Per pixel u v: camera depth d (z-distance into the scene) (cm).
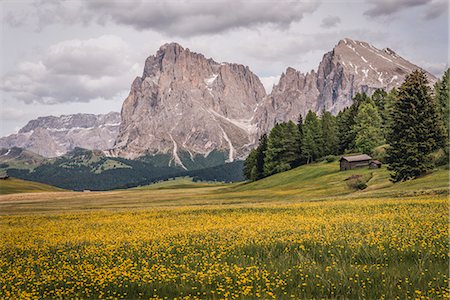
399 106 7619
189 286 1554
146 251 2145
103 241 2555
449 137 7650
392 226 2342
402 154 7456
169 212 4741
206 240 2370
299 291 1423
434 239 1930
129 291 1558
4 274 1827
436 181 6175
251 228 2720
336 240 2041
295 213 3784
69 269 1841
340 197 5941
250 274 1619
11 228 3669
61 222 4147
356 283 1455
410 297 1312
